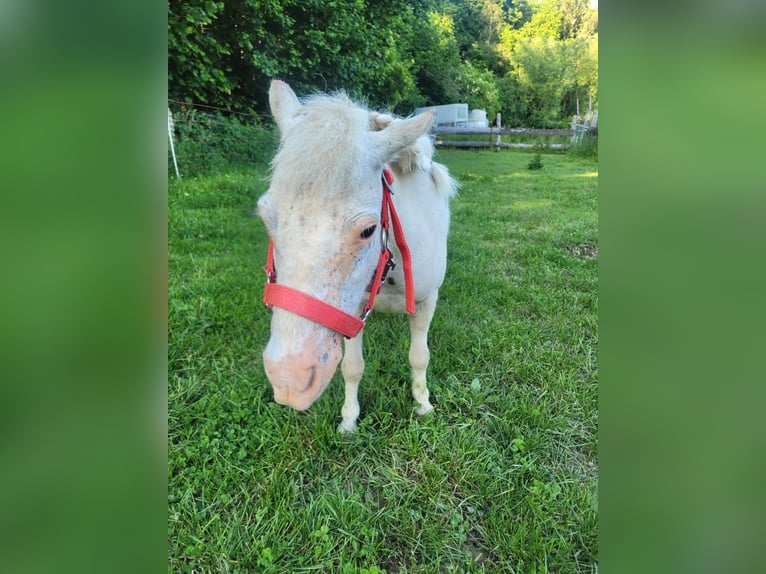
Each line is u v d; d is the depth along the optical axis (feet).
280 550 5.77
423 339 7.68
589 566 5.65
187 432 7.45
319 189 4.11
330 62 33.30
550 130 39.19
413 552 5.84
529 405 8.11
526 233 17.49
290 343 4.23
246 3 28.04
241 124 30.35
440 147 38.83
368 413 8.07
